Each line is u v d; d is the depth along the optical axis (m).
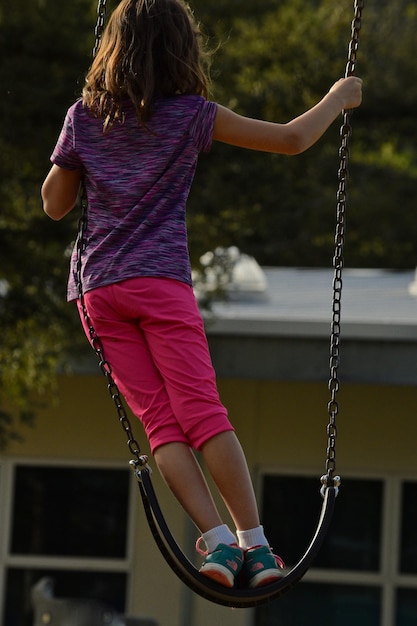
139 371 10.85
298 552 28.92
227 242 32.66
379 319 25.25
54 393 28.41
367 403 28.95
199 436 10.56
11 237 28.08
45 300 27.06
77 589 29.41
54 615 22.22
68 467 29.59
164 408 10.74
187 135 10.70
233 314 26.67
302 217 60.09
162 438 10.67
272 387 29.05
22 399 27.67
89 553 29.39
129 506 29.39
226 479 10.57
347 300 32.16
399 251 64.19
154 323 10.73
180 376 10.63
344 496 29.02
